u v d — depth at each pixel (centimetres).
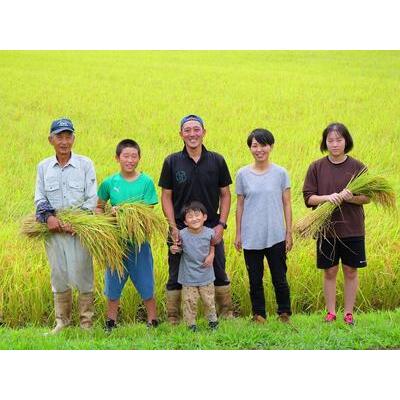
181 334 656
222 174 676
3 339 654
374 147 1122
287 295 673
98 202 677
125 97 1312
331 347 624
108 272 667
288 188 670
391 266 770
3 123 1184
